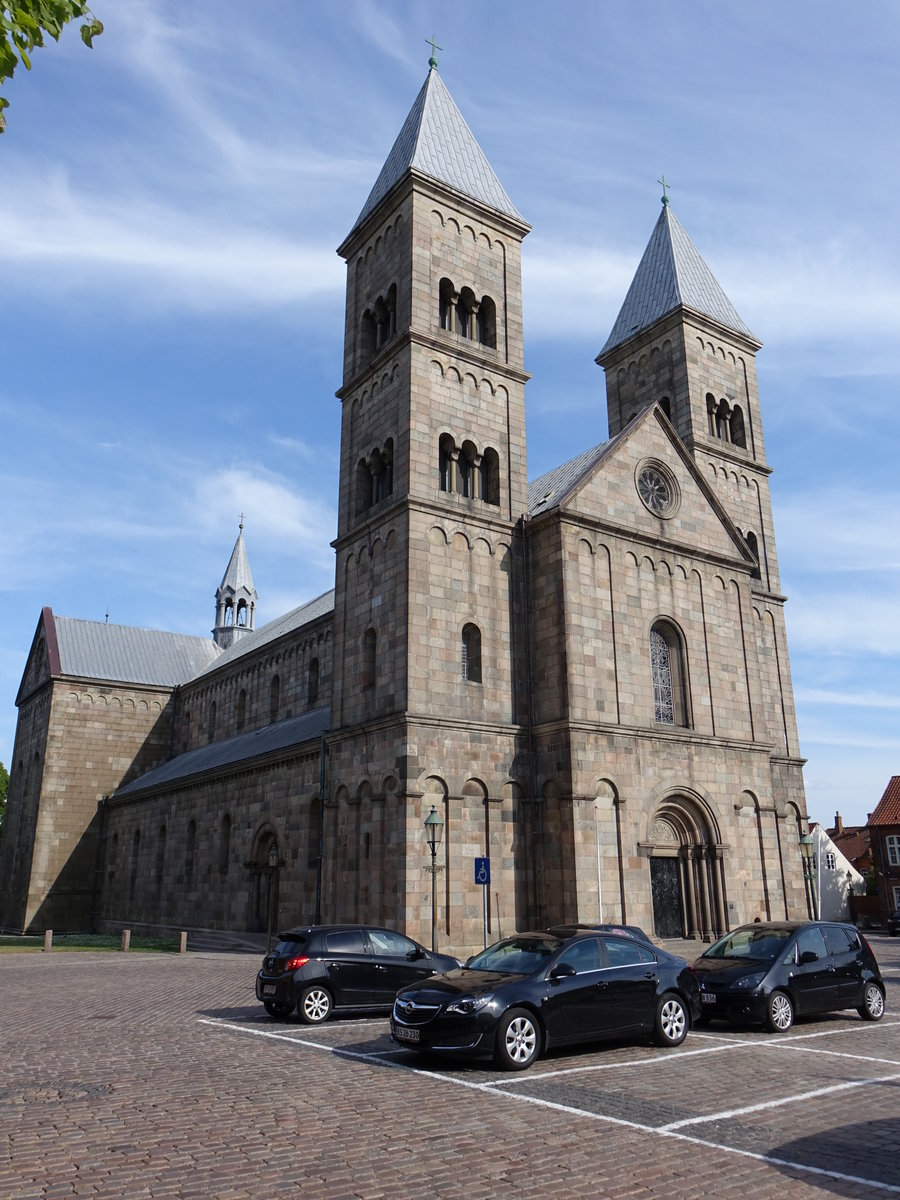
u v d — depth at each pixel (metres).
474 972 16.38
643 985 16.88
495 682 37.22
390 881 33.62
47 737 72.44
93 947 47.25
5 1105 12.41
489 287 43.66
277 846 44.81
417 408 38.97
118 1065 15.22
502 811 35.69
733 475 52.62
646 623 40.00
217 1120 11.59
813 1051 16.73
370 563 39.28
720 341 54.59
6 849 79.38
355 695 38.50
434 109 46.00
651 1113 12.02
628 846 36.06
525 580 39.47
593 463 40.53
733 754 41.31
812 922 21.06
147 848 62.72
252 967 33.97
